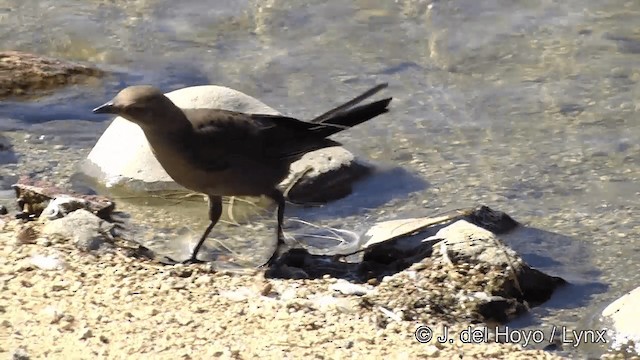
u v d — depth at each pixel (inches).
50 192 521.7
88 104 639.1
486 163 579.2
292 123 472.4
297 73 683.4
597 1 756.6
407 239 469.1
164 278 429.1
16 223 471.8
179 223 511.2
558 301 446.9
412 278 439.8
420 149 592.4
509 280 441.1
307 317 400.5
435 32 726.5
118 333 373.7
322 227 514.0
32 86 651.5
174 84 671.8
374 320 405.4
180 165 453.4
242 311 403.5
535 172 569.6
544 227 515.2
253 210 526.3
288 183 538.6
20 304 391.2
